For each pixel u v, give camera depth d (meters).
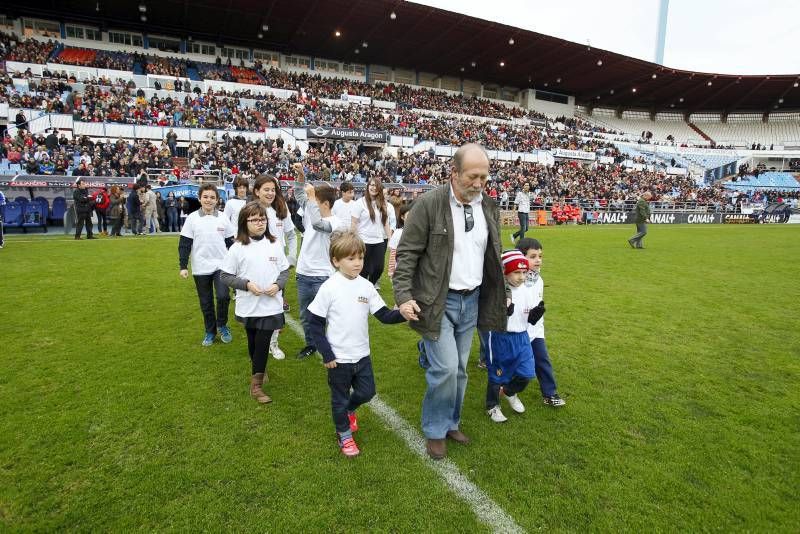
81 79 26.70
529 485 2.50
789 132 51.31
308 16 30.73
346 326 2.81
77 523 2.17
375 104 35.25
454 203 2.67
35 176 15.55
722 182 42.41
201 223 4.52
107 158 20.05
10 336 4.71
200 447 2.80
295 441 2.90
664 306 6.46
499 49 36.78
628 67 40.22
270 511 2.27
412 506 2.32
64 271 8.01
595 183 33.38
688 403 3.52
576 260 10.79
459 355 2.88
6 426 2.98
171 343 4.64
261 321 3.45
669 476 2.59
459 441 2.94
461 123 36.91
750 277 8.75
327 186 4.20
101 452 2.73
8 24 29.52
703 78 42.91
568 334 5.18
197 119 25.38
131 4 28.53
